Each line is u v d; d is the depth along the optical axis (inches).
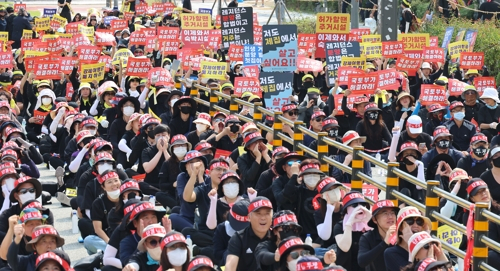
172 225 732.0
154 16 2386.8
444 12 2022.6
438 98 1104.8
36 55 1501.0
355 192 613.3
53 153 1096.8
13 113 1202.0
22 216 621.6
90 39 1855.3
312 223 700.0
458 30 1738.4
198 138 974.4
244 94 1124.5
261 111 983.6
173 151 829.8
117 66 1406.3
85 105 1218.6
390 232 560.7
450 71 1529.3
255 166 792.9
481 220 576.4
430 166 812.6
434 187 639.8
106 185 713.0
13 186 732.7
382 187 707.4
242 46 1411.2
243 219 621.3
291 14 2465.6
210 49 1549.0
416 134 940.0
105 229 724.7
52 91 1259.2
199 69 1337.4
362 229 608.1
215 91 1128.2
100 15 2566.4
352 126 1088.2
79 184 795.4
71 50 1537.9
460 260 656.4
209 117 978.7
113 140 994.1
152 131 898.7
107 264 615.5
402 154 802.2
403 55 1369.3
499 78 1573.6
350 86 1098.7
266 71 1130.7
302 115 1200.2
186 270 526.0
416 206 660.7
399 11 2172.7
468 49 1489.9
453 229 655.8
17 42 2105.1
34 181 691.4
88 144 871.7
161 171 838.5
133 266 526.9
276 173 735.1
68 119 1022.4
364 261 574.6
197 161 738.2
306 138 954.7
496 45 1610.5
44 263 519.5
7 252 588.4
